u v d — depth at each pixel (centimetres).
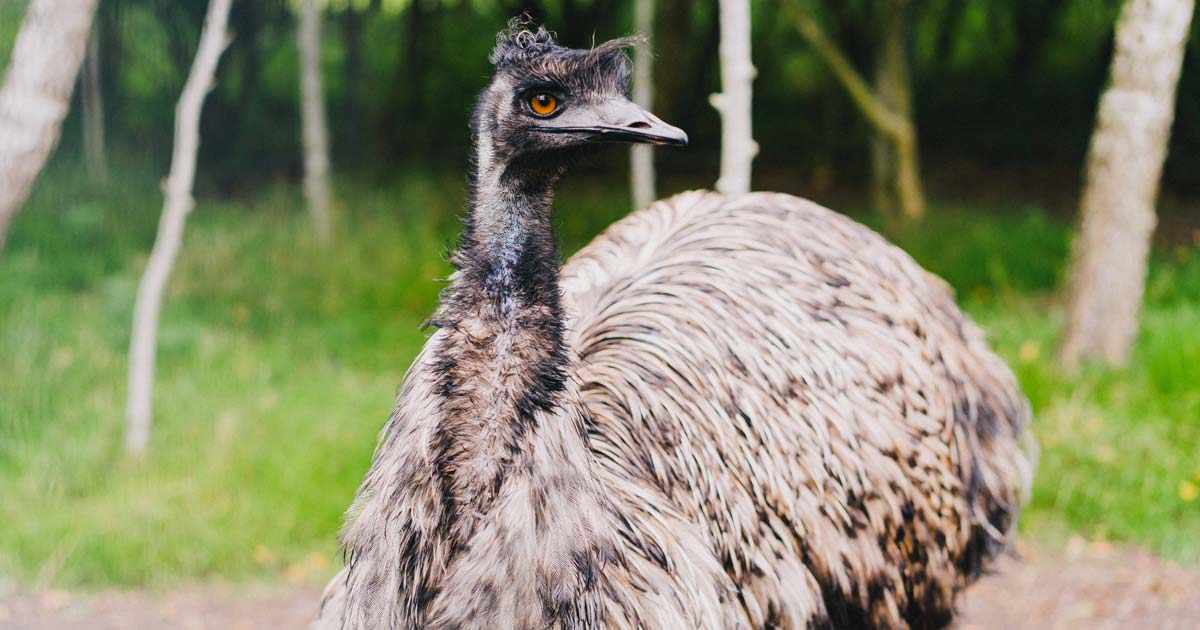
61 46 591
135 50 1531
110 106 1409
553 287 279
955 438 396
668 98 1530
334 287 1021
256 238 1125
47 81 592
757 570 343
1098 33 1844
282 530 636
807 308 370
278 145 1478
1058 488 666
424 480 272
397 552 274
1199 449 682
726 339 355
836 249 391
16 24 1304
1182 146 1583
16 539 619
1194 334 784
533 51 283
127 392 789
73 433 728
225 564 616
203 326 924
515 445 269
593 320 367
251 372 829
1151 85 771
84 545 616
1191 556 611
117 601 585
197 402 769
